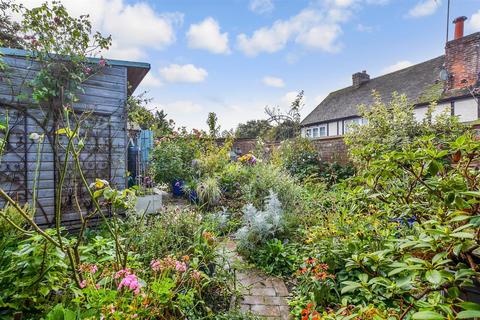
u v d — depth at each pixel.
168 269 1.79
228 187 5.86
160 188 7.25
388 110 5.68
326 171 6.85
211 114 9.18
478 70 8.64
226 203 5.29
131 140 5.74
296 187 4.70
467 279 0.94
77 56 3.66
